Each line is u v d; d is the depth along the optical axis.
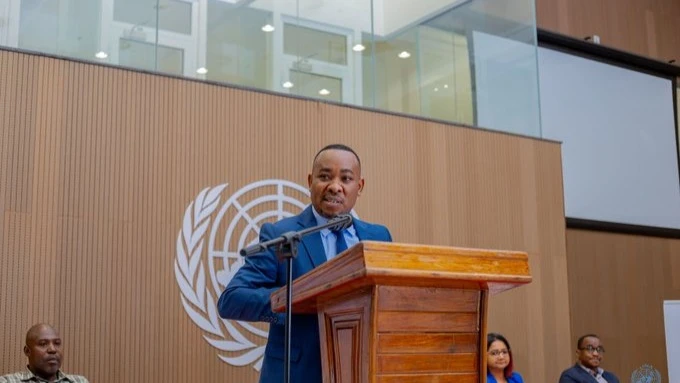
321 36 6.66
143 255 5.46
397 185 6.68
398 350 1.74
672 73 10.52
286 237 1.92
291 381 2.15
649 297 9.45
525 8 7.96
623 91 9.91
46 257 5.15
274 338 2.27
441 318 1.80
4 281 5.00
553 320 7.34
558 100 9.26
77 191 5.32
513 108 7.65
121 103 5.58
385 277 1.64
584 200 9.14
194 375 5.50
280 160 6.15
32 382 4.66
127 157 5.54
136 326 5.36
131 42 5.78
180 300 5.54
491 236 7.12
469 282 1.77
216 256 5.72
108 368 5.22
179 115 5.79
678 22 11.01
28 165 5.20
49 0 5.54
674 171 10.17
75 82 5.45
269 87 6.30
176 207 5.64
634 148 9.80
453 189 6.99
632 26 10.41
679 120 10.44
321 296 1.87
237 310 2.18
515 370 7.04
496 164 7.31
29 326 5.03
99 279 5.29
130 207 5.48
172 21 5.97
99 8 5.69
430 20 7.29
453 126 7.12
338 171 2.38
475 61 7.48
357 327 1.77
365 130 6.62
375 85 6.84
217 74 6.09
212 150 5.87
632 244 9.48
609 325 9.02
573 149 9.23
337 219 2.02
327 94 6.57
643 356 9.20
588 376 6.24
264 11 6.42
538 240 7.41
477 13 7.59
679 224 10.01
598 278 9.06
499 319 7.05
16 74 5.27
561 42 9.41
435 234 6.80
